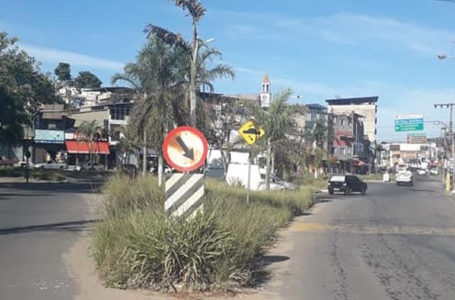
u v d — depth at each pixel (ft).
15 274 31.86
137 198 47.80
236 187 84.89
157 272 29.32
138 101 105.09
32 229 49.83
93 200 78.23
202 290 29.07
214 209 32.73
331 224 67.36
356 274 35.99
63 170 184.03
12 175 150.82
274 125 99.91
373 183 252.83
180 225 29.71
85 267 34.17
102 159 241.14
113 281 29.48
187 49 78.02
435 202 118.42
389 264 39.75
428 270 37.50
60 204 73.87
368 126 429.79
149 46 98.73
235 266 30.76
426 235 57.36
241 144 148.46
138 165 196.03
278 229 59.31
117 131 199.41
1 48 142.51
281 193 88.22
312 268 37.93
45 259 36.35
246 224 37.58
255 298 29.01
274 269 37.27
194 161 31.91
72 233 47.52
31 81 154.71
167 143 31.91
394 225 67.05
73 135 244.22
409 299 29.37
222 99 157.99
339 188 144.66
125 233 31.48
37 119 240.94
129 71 101.55
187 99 95.50
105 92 307.99
